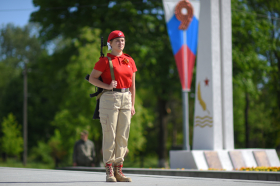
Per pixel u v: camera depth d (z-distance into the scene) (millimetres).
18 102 74750
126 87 7344
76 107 32781
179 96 37812
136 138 34812
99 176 8289
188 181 7234
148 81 35719
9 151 59406
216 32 18859
